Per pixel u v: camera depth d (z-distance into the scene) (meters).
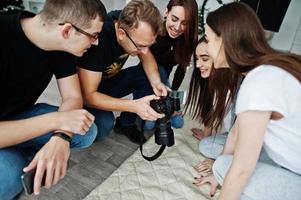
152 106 1.17
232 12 0.81
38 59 0.89
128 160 1.39
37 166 0.78
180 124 1.66
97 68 1.14
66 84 1.03
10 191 0.87
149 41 1.11
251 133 0.76
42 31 0.81
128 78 1.61
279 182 0.94
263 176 0.96
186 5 1.37
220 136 1.44
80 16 0.78
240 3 0.84
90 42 0.87
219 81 1.18
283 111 0.75
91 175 1.30
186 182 1.28
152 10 1.07
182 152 1.49
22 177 0.77
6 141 0.79
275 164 1.04
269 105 0.73
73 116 0.86
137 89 1.67
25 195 1.13
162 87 1.37
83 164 1.37
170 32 1.49
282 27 3.23
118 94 1.63
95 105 1.21
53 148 0.81
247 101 0.75
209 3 3.05
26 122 0.81
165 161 1.41
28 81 0.93
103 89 1.52
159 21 1.09
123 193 1.19
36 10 3.11
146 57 1.51
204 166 1.36
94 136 1.12
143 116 1.18
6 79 0.87
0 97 0.89
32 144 0.99
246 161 0.78
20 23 0.82
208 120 1.39
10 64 0.85
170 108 1.19
